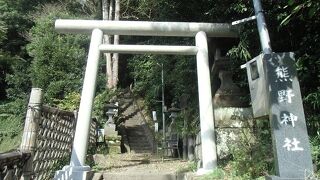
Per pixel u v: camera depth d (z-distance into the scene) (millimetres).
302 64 4129
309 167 2975
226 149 5562
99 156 8430
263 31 3582
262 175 4090
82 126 5496
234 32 5844
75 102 11797
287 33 4727
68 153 6902
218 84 6770
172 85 10914
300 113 3121
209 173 4945
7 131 14734
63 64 13781
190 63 7516
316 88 4309
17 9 19875
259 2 3824
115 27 5918
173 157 9023
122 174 5746
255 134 5562
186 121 7488
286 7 4031
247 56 5035
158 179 5707
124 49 5902
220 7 5402
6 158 3318
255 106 3531
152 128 13578
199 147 6246
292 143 3039
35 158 4621
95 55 5828
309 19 4148
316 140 3912
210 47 6750
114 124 11297
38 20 16328
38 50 13875
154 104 14883
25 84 15680
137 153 10641
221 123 5727
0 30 11547
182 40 7746
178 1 6176
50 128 5449
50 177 5492
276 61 3270
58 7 17766
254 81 3559
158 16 7250
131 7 15523
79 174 5133
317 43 4199
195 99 7461
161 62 9578
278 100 3156
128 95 18438
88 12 18109
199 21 6543
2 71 18266
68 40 14867
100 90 14406
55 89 12930
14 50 19141
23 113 14625
